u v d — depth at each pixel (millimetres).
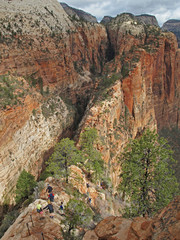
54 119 60812
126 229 9719
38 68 69250
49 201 16672
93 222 18641
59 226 14844
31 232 14172
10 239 13906
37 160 45000
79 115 83750
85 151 36594
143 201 19047
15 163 34000
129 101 78438
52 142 55062
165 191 18469
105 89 68500
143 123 87312
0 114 31031
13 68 59562
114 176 50750
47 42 74938
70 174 27453
